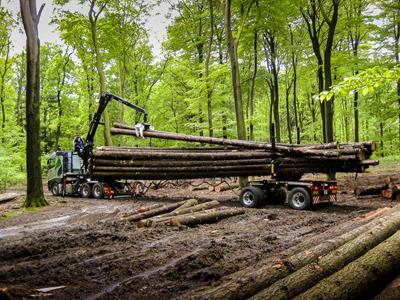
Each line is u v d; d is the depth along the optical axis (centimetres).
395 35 2281
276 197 1248
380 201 1211
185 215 911
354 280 383
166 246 678
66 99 3145
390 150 2828
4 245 693
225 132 2259
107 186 1648
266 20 2047
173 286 467
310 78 3228
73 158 1966
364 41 2839
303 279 386
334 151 1206
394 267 438
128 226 873
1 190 2216
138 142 2922
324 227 805
